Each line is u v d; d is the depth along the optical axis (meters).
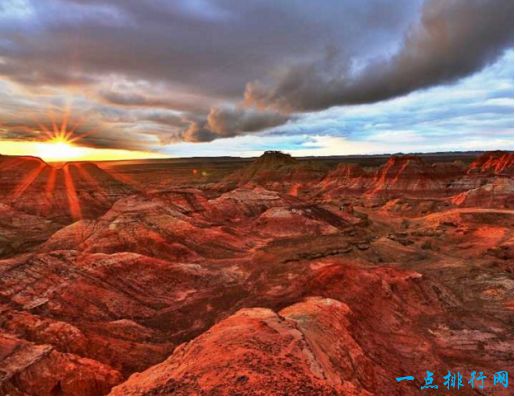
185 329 35.12
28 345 24.03
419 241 71.19
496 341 33.06
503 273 50.09
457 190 119.19
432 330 35.06
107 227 58.41
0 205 80.56
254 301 38.50
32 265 38.44
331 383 15.83
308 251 57.53
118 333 32.03
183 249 56.94
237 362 16.05
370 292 37.97
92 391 22.81
